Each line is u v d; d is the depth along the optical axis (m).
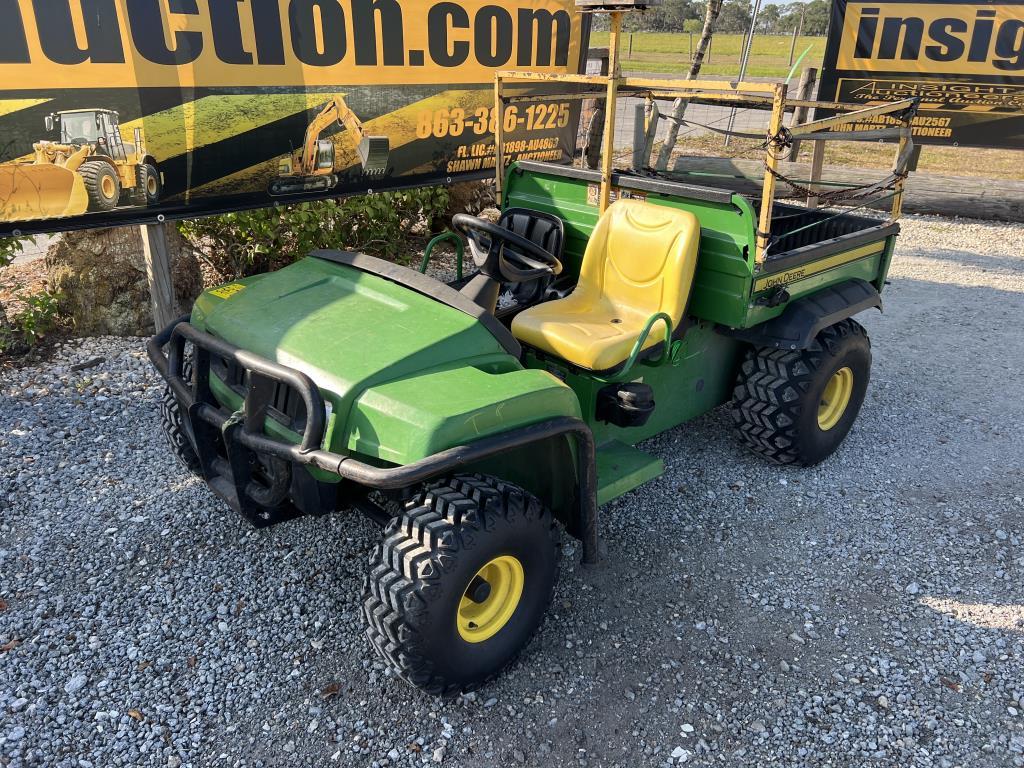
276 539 3.64
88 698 2.78
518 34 6.33
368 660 3.01
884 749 2.73
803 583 3.55
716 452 4.61
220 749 2.62
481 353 3.01
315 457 2.56
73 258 5.40
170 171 4.62
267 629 3.13
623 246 3.92
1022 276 8.00
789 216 4.48
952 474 4.46
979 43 9.25
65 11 3.99
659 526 3.91
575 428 2.83
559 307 3.96
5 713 2.71
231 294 3.45
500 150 4.56
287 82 5.00
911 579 3.59
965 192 9.99
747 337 4.04
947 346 6.25
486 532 2.62
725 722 2.82
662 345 3.69
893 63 9.55
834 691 2.97
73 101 4.13
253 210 5.39
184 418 3.54
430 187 6.88
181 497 3.92
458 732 2.73
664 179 4.83
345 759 2.61
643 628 3.25
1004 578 3.61
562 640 3.17
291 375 2.64
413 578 2.54
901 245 8.95
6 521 3.68
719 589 3.49
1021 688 3.00
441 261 7.43
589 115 8.11
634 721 2.81
